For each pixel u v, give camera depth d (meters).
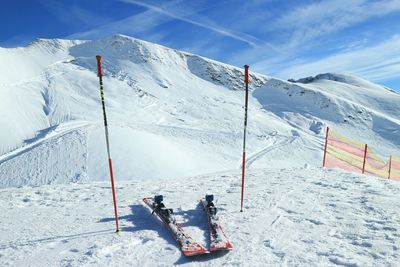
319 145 69.81
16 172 40.75
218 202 8.67
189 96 114.50
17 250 5.85
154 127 69.12
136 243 6.04
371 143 93.69
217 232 6.23
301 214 7.41
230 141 66.00
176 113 90.00
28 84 92.94
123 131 54.75
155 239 6.17
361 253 5.37
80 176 39.16
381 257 5.17
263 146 66.19
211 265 5.15
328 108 117.19
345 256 5.24
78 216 7.77
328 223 6.79
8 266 5.27
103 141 49.09
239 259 5.28
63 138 50.88
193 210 8.01
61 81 98.75
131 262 5.28
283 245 5.75
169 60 152.00
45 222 7.40
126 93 99.19
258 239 6.05
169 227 6.55
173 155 48.94
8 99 77.25
